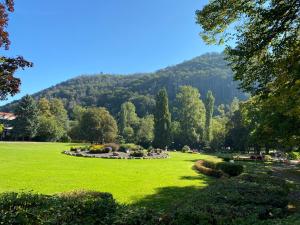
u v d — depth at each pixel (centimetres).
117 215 606
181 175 2114
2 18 787
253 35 987
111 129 7019
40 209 619
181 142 7625
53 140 7125
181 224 582
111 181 1745
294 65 970
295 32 975
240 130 5753
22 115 6838
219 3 980
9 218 580
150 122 8319
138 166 2630
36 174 1920
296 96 1102
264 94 1094
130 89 16525
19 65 817
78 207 632
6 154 3206
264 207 729
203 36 1074
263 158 4294
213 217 599
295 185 1764
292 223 556
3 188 1436
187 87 7744
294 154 3478
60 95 16875
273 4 916
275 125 2311
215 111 12912
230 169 2075
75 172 2086
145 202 1231
